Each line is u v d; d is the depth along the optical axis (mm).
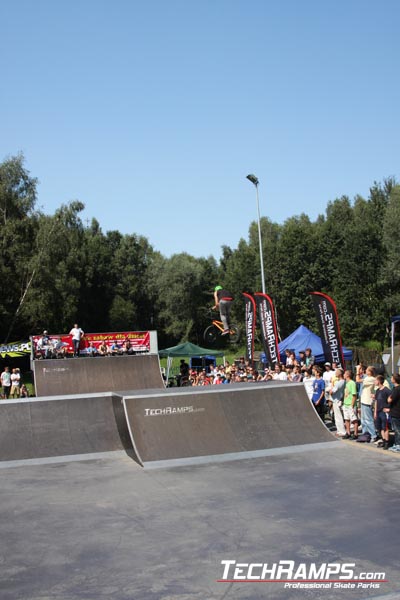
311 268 56656
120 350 24828
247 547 6621
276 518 7633
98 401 14188
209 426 12523
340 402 13484
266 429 12750
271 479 9812
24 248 40812
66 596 5484
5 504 8875
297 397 13734
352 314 51594
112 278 64625
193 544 6781
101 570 6109
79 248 57906
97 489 9625
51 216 42906
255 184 24375
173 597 5383
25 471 11281
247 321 21656
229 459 11570
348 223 60062
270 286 58625
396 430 11391
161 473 10633
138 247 69500
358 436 13180
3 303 41438
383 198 61031
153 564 6219
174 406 12664
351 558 6176
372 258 51188
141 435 11969
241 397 13344
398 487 8898
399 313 49531
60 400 13938
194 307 64625
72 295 48031
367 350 30766
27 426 13156
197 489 9352
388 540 6641
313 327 55875
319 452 11945
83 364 22391
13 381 23859
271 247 59719
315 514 7742
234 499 8648
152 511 8203
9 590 5672
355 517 7531
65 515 8180
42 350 24500
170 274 64250
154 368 23156
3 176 41500
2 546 6992
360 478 9562
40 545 6969
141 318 67062
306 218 71688
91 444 12930
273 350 19562
